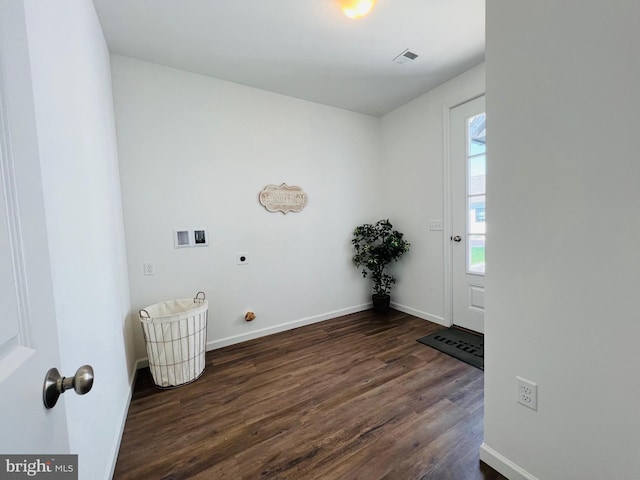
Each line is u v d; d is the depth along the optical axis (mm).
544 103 1006
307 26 1890
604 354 907
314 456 1329
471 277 2738
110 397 1346
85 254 1123
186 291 2410
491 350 1230
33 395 455
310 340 2668
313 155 3072
